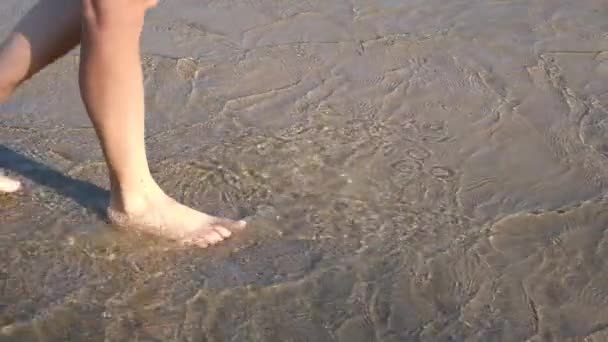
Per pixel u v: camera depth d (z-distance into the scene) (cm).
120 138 157
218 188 184
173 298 154
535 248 169
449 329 149
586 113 217
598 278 162
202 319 149
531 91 228
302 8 271
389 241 170
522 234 173
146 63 234
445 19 266
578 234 173
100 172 188
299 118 212
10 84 167
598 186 189
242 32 255
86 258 162
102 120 154
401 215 177
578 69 239
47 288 154
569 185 189
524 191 186
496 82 232
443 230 173
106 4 144
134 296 154
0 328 145
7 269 158
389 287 158
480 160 197
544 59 244
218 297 154
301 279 159
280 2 275
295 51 245
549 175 192
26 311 149
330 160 195
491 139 206
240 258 164
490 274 162
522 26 263
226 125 207
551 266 164
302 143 201
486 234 172
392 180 189
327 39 252
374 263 163
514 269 163
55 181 184
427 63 240
